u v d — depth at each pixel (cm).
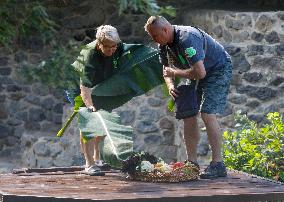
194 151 977
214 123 938
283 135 1276
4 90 2066
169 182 909
